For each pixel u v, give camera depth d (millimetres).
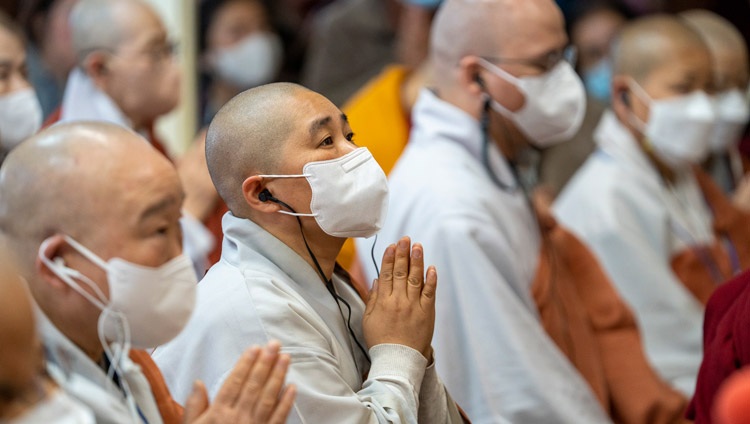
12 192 4363
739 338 5680
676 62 9328
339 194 5148
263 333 5004
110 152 4402
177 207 4520
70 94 8484
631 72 9477
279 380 4270
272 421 4250
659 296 9055
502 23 7426
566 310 7773
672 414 8031
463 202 7250
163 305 4438
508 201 7582
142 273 4371
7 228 4375
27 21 9695
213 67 12938
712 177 11523
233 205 5293
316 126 5188
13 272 3676
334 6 13531
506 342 7023
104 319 4395
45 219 4336
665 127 9359
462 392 7035
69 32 9375
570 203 9477
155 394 4887
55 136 4426
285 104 5203
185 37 12867
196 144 8398
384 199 5277
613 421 8047
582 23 13531
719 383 5789
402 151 9438
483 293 7070
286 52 13789
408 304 5246
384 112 9562
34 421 3617
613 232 9109
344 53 12344
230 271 5203
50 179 4336
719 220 9805
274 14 13734
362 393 5098
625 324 8148
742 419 3205
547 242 7820
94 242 4344
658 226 9289
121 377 4453
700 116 9312
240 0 12914
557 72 7508
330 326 5270
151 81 8453
